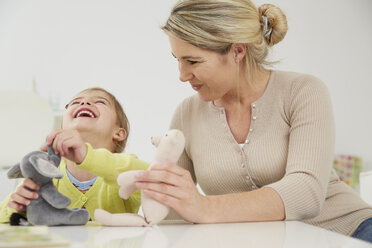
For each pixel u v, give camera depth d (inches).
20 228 22.4
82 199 46.4
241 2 43.5
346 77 165.6
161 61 148.0
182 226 32.5
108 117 53.3
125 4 147.9
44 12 144.6
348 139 163.8
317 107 44.3
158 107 146.6
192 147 51.4
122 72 145.8
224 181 48.0
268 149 45.8
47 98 141.5
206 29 40.7
